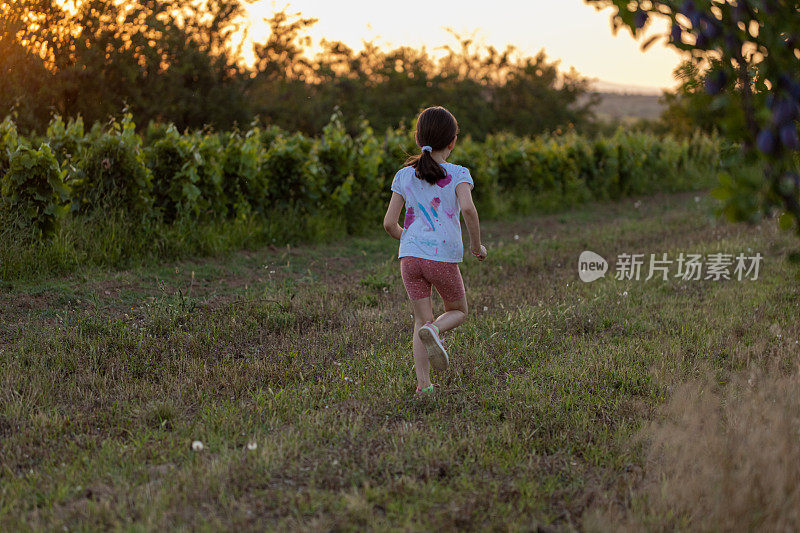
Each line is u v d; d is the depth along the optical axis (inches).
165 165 337.1
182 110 989.8
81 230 289.3
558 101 1876.2
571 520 105.5
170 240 316.8
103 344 186.7
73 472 117.6
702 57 86.4
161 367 174.4
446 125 150.9
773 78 82.0
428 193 151.1
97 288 252.4
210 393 158.9
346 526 100.9
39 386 154.8
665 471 116.8
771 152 78.0
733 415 133.5
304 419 142.5
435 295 257.4
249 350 194.4
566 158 655.1
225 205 370.9
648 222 502.9
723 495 102.9
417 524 100.7
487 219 545.0
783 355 175.9
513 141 693.3
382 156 474.9
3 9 703.1
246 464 119.6
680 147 895.7
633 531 98.2
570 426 141.6
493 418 145.8
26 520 103.0
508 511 106.9
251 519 104.1
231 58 1128.2
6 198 270.7
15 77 717.3
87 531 98.8
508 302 248.7
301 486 115.3
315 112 1365.7
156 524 100.1
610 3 84.3
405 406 153.8
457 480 117.1
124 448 127.1
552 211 604.7
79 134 336.5
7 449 126.7
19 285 244.5
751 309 228.4
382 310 242.7
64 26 788.0
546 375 174.1
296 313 230.4
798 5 79.8
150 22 935.0
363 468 120.9
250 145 375.6
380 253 374.3
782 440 113.7
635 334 209.8
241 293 261.9
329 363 183.5
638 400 154.3
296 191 410.9
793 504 99.1
